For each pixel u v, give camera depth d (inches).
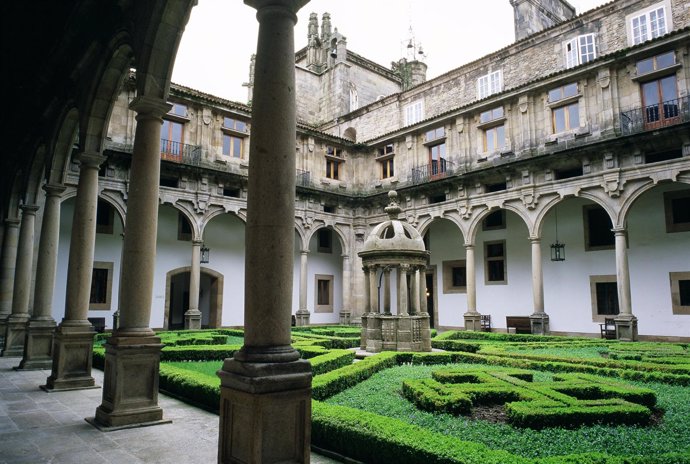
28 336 434.9
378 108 1244.5
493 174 880.3
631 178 711.1
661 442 199.3
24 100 486.9
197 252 881.5
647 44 706.2
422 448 164.9
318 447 209.2
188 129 897.5
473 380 323.3
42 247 440.8
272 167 159.8
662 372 354.9
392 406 261.6
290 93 167.5
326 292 1208.8
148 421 245.6
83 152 337.1
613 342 614.5
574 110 801.6
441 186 962.1
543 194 809.5
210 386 279.4
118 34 299.0
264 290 154.7
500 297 997.8
